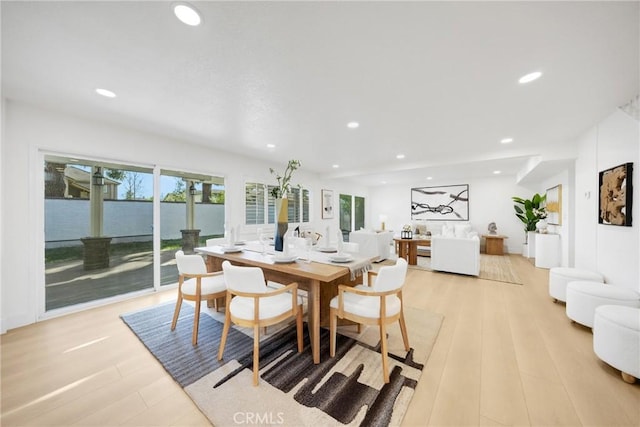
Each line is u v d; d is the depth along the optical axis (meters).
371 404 1.47
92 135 2.85
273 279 2.48
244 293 1.75
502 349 2.05
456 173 6.23
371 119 2.82
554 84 2.05
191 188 4.07
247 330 2.40
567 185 4.30
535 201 5.92
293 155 4.61
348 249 2.97
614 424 1.33
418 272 4.70
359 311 1.84
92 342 2.16
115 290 3.30
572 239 4.23
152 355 1.98
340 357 1.96
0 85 2.08
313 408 1.44
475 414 1.40
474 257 4.32
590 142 3.14
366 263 2.28
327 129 3.17
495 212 6.94
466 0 1.22
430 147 4.00
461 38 1.50
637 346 1.59
